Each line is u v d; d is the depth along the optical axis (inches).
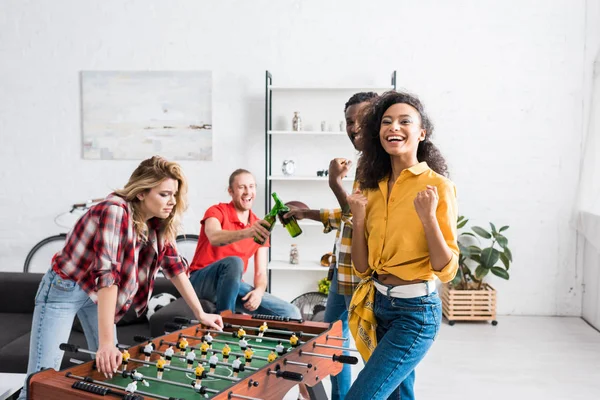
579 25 179.8
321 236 187.5
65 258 76.7
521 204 184.7
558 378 127.2
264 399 61.5
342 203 88.9
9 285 136.9
